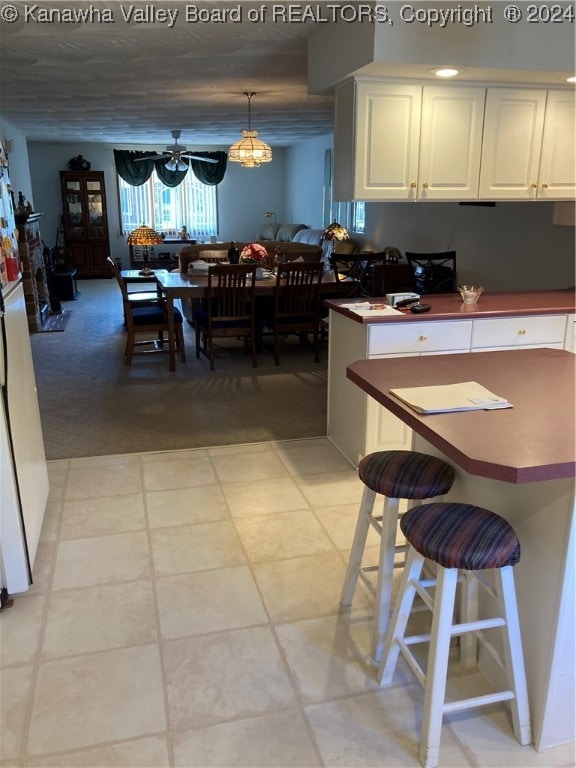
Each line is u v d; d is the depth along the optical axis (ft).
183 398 15.62
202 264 20.43
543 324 11.41
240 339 22.29
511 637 5.43
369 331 10.52
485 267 18.20
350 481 11.00
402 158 11.18
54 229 38.09
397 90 10.87
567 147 12.01
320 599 7.78
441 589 5.19
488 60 10.17
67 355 19.94
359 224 29.66
